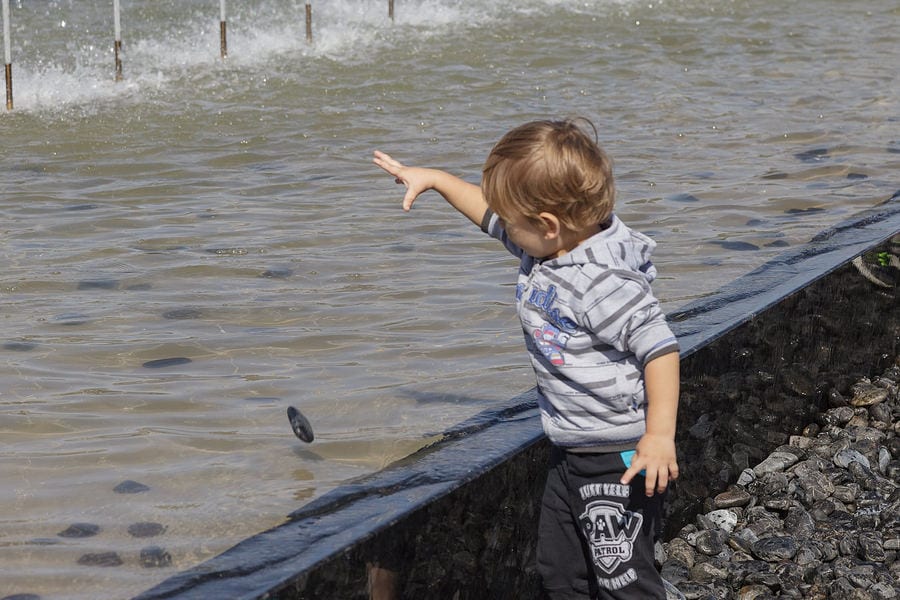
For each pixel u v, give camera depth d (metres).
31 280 6.75
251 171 10.12
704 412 5.12
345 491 3.86
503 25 18.14
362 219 8.30
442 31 17.70
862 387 6.52
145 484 4.09
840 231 7.52
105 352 5.55
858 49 16.72
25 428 4.62
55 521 3.81
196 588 3.26
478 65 15.52
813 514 5.31
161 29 18.09
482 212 4.17
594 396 3.55
